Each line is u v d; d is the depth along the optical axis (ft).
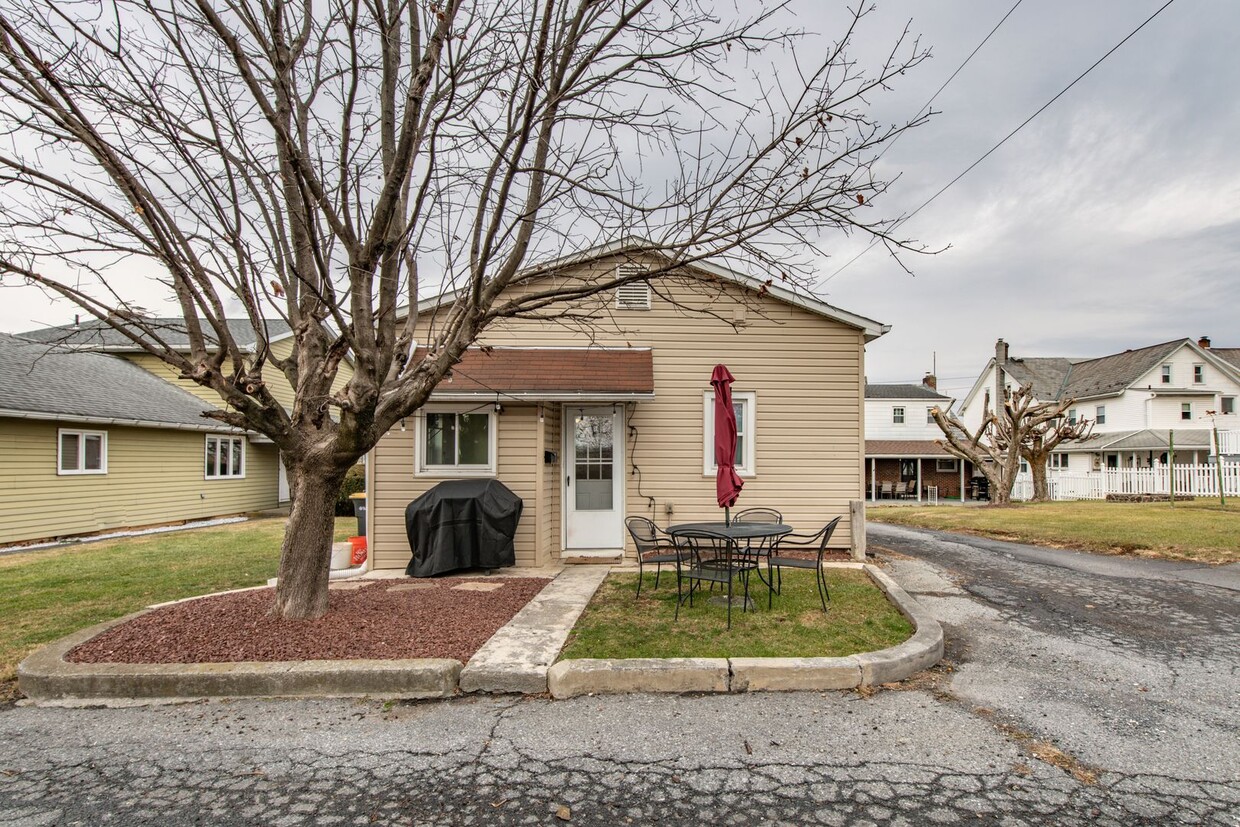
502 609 19.69
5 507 41.55
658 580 24.11
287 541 18.04
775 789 9.73
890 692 13.74
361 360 16.05
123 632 16.63
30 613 21.20
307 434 17.69
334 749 11.21
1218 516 48.55
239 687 13.65
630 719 12.40
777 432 30.94
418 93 15.03
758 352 31.12
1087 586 25.18
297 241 18.47
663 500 30.78
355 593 22.12
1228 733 11.64
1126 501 74.33
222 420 15.76
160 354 14.85
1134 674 14.85
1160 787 9.71
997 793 9.54
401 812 9.17
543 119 16.11
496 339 31.48
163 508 55.47
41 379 48.37
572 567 28.45
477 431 29.50
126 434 51.67
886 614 19.17
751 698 13.43
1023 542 39.81
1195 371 105.40
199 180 16.34
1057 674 14.88
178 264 15.40
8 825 8.79
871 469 122.42
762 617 18.86
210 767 10.57
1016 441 70.54
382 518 28.96
